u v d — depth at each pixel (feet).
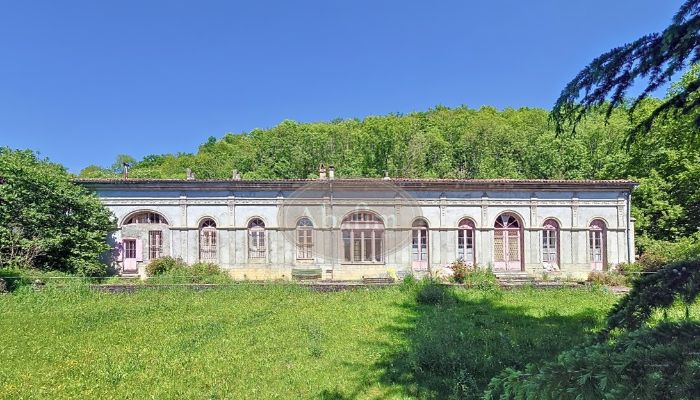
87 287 49.83
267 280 57.06
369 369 23.11
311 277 53.47
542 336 28.32
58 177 62.44
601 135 108.27
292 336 29.71
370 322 33.58
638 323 9.55
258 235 71.31
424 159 140.26
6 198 57.06
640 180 79.36
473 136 144.46
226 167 155.84
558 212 72.95
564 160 113.50
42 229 58.90
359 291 48.91
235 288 50.78
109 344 28.48
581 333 29.43
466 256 72.18
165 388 20.94
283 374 22.65
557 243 72.90
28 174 59.26
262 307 40.47
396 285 50.80
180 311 39.06
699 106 10.25
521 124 158.71
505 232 73.05
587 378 6.45
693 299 9.28
